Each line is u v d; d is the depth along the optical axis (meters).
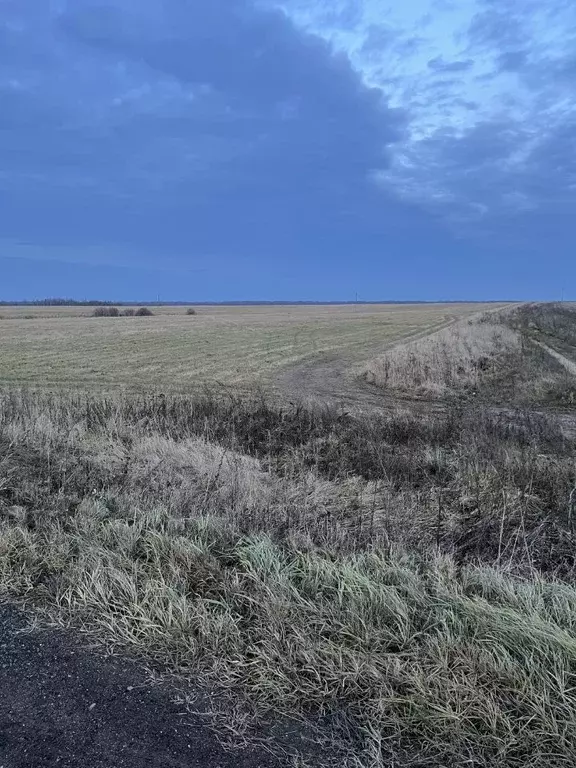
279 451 8.29
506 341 31.52
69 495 5.53
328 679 2.77
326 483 6.48
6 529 4.52
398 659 2.84
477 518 5.14
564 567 4.18
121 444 8.09
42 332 42.66
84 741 2.39
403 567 3.89
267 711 2.60
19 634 3.21
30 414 9.26
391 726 2.51
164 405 10.36
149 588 3.50
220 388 17.95
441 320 65.25
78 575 3.75
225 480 6.17
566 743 2.36
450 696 2.59
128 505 5.27
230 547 4.30
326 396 16.73
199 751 2.34
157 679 2.81
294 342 36.59
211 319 68.31
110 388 17.80
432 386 17.56
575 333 43.06
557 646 2.83
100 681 2.79
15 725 2.48
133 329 47.34
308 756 2.32
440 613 3.21
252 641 3.07
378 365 21.67
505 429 9.42
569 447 8.66
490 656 2.81
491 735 2.40
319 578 3.69
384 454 7.45
